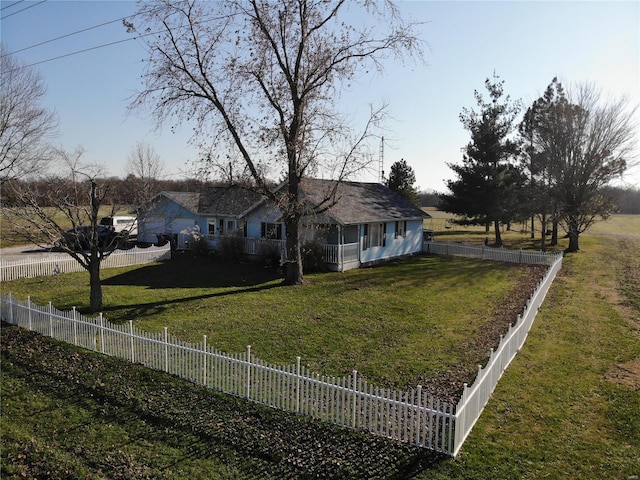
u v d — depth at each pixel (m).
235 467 8.52
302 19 21.47
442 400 10.50
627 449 8.47
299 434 9.34
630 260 32.78
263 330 15.96
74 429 10.05
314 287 23.30
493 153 42.31
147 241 39.12
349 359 13.22
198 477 8.26
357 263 29.86
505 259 32.41
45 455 9.11
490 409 9.97
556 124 37.94
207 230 36.69
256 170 22.50
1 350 14.57
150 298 20.55
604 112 37.09
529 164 42.38
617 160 36.31
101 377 12.39
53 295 20.80
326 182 33.44
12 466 8.79
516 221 45.09
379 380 11.75
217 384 11.38
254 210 32.16
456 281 25.03
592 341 14.59
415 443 8.73
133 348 13.09
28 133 32.81
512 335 12.54
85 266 18.20
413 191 54.12
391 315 18.02
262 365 10.98
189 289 22.62
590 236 49.91
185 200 37.97
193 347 12.73
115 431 9.92
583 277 26.27
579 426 9.30
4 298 17.14
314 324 16.72
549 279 22.39
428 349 14.07
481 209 43.25
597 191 38.12
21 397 11.57
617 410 9.94
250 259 30.97
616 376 11.77
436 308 19.19
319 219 28.20
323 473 8.16
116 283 23.73
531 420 9.52
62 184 22.58
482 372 9.73
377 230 31.86
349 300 20.47
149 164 55.78
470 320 17.42
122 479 8.30
